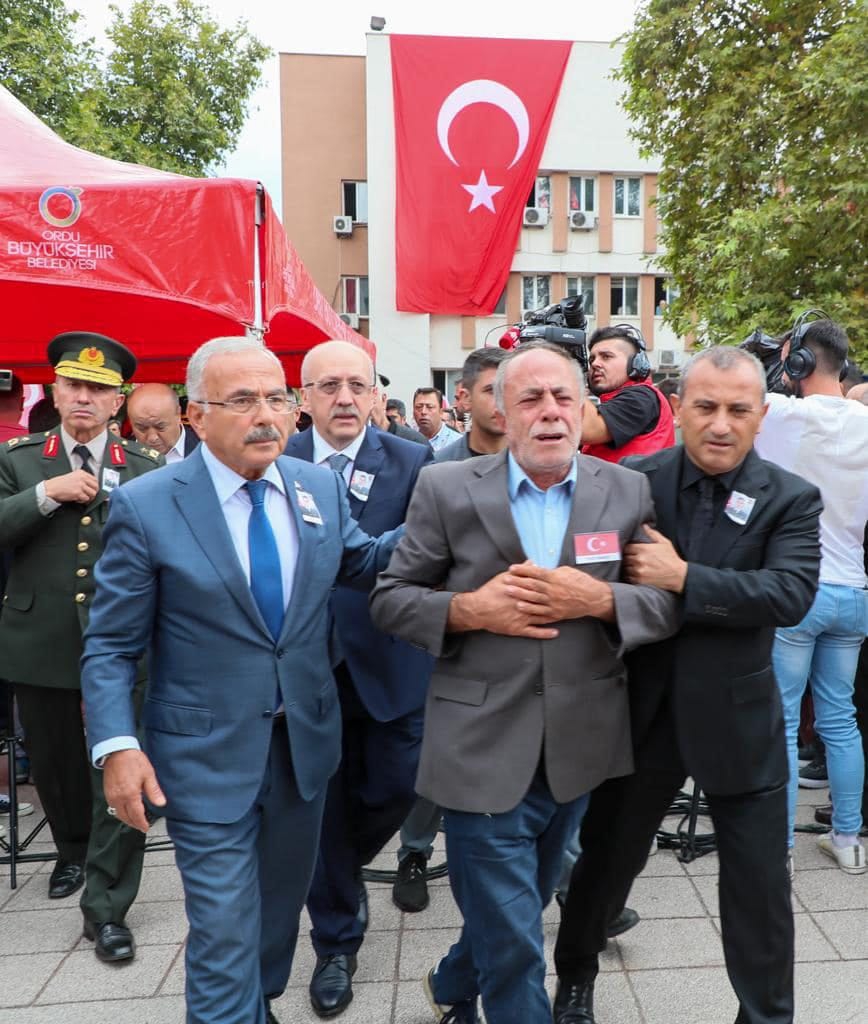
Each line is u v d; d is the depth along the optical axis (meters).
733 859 2.08
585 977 2.29
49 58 13.94
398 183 17.95
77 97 14.84
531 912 1.91
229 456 1.95
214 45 18.02
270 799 2.04
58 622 3.05
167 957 2.79
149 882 3.35
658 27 12.05
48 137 4.54
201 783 1.92
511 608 1.88
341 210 20.91
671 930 2.84
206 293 3.59
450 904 3.08
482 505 1.98
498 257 18.22
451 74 17.75
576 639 1.96
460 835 1.95
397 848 3.61
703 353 2.04
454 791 1.92
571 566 1.96
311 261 20.94
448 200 17.94
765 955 2.05
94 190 3.51
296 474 2.16
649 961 2.66
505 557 1.96
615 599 1.88
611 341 3.49
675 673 2.06
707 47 11.89
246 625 1.96
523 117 17.92
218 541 1.95
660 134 12.95
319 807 2.14
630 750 2.07
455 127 17.83
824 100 10.26
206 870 1.90
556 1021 2.28
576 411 1.95
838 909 2.93
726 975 2.57
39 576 3.06
